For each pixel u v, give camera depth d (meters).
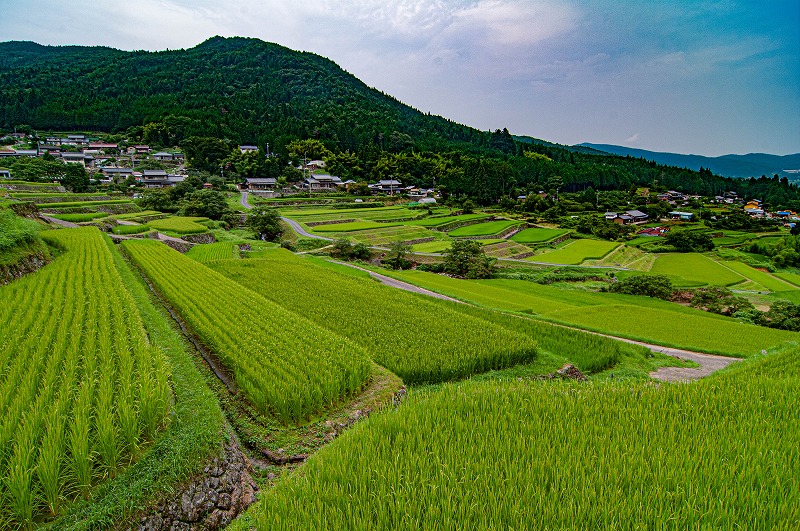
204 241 52.53
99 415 7.56
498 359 16.53
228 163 120.06
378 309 22.27
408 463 7.00
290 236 69.44
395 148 163.50
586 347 19.94
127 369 9.65
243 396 12.03
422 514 5.81
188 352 15.05
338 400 12.05
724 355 23.95
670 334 27.81
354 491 6.34
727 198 167.00
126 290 19.12
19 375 9.22
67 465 6.64
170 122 136.38
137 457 7.64
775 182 173.75
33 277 19.86
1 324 12.66
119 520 6.57
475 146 198.88
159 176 96.12
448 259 56.81
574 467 6.74
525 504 5.87
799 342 23.72
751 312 40.38
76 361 10.06
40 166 81.25
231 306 19.05
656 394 10.36
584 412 9.26
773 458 7.14
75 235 33.84
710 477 6.56
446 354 15.95
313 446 10.33
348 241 60.28
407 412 9.34
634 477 6.47
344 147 156.25
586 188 155.62
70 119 135.50
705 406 9.66
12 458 6.32
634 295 47.16
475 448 7.48
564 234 88.19
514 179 135.00
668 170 189.25
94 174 94.69
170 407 9.05
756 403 9.95
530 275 55.31
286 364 12.80
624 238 89.94
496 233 82.50
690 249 80.06
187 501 7.44
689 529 5.41
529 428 8.33
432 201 116.50
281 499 6.31
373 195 119.50
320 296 24.81
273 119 167.62
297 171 123.50
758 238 92.31
